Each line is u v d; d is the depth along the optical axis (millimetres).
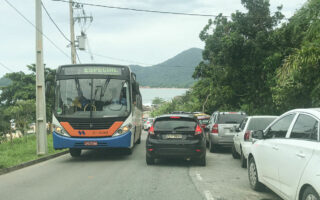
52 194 7137
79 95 12516
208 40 35531
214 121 15266
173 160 12617
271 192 7301
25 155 14008
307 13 12484
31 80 46594
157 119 11242
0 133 24906
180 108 80688
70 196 6938
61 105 12461
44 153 14172
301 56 11648
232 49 22656
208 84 44094
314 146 4770
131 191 7371
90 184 8156
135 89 13523
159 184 8141
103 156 14164
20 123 24672
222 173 9781
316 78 12516
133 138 13281
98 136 12195
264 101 22547
